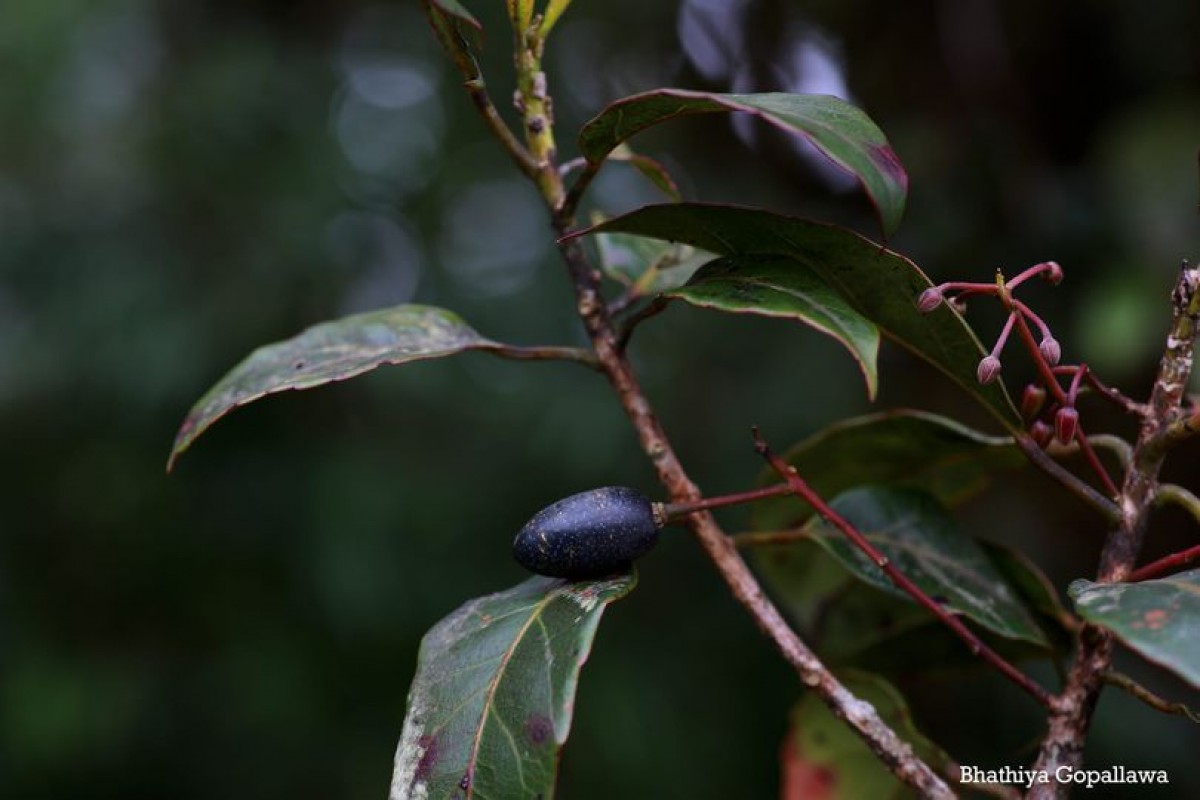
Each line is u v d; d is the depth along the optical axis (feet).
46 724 2.64
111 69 2.79
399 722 2.65
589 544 1.01
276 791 2.67
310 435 2.69
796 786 1.26
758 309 1.00
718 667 2.71
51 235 2.69
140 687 2.71
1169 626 0.92
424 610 2.55
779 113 0.96
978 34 2.67
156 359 2.50
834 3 2.88
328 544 2.49
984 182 2.64
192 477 2.67
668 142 2.81
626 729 2.52
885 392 2.64
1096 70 2.68
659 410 2.64
